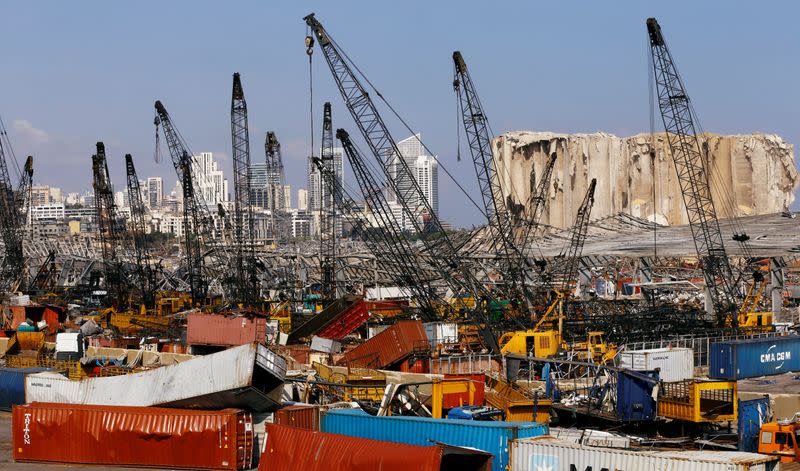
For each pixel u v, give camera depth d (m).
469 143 149.12
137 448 64.06
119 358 107.50
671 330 140.38
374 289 197.38
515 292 149.75
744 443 63.75
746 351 93.62
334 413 64.50
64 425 65.88
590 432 63.59
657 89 143.88
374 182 139.50
